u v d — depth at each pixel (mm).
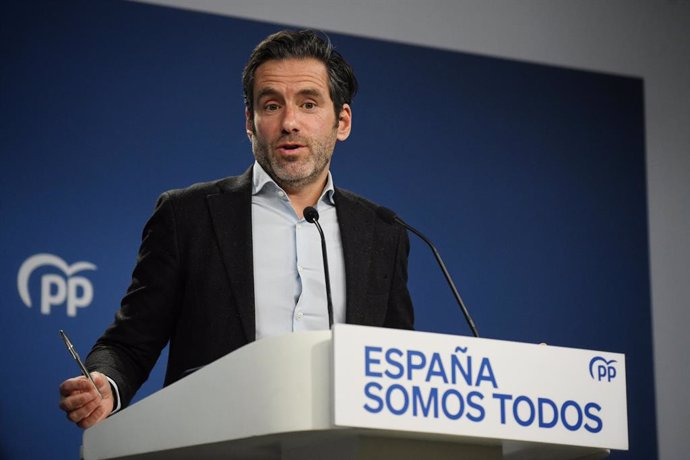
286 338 3975
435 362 4035
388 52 10781
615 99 11680
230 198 5879
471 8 11258
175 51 9859
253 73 5957
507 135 11117
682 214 11742
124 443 4645
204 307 5570
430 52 10953
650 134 11789
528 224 11000
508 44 11344
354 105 10523
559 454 4664
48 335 8961
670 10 12094
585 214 11273
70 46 9484
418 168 10648
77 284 9141
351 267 5844
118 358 5531
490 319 10609
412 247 10445
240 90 10047
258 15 10266
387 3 10891
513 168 11070
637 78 11820
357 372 3881
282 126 5770
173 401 4406
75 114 9398
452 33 11109
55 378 8922
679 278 11578
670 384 11312
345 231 5945
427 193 10633
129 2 9766
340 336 3887
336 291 5809
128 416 4645
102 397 5074
